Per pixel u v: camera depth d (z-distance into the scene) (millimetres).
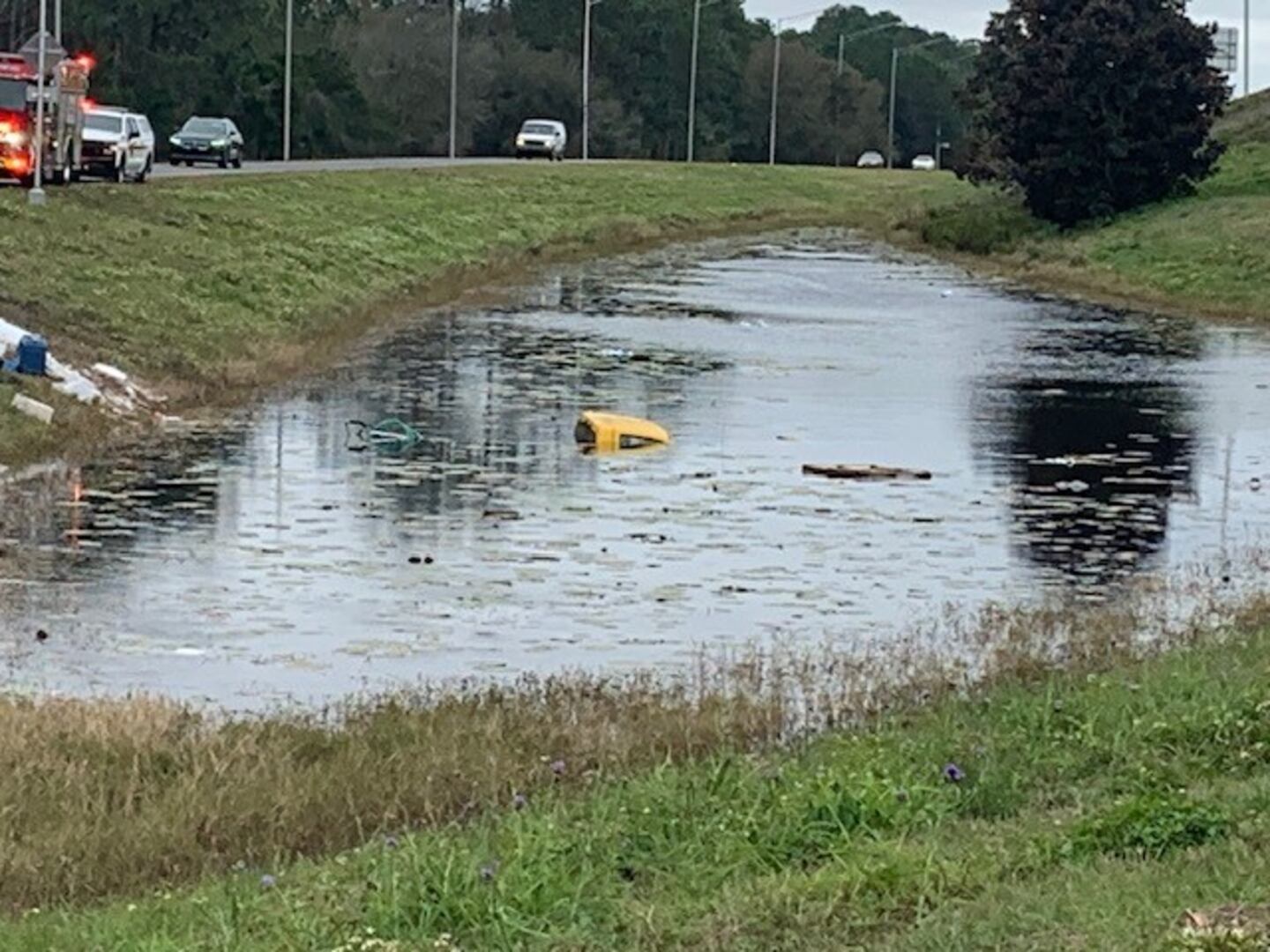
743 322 47031
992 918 8602
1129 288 57719
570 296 51125
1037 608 18625
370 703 14523
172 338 33594
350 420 29109
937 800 10930
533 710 14102
